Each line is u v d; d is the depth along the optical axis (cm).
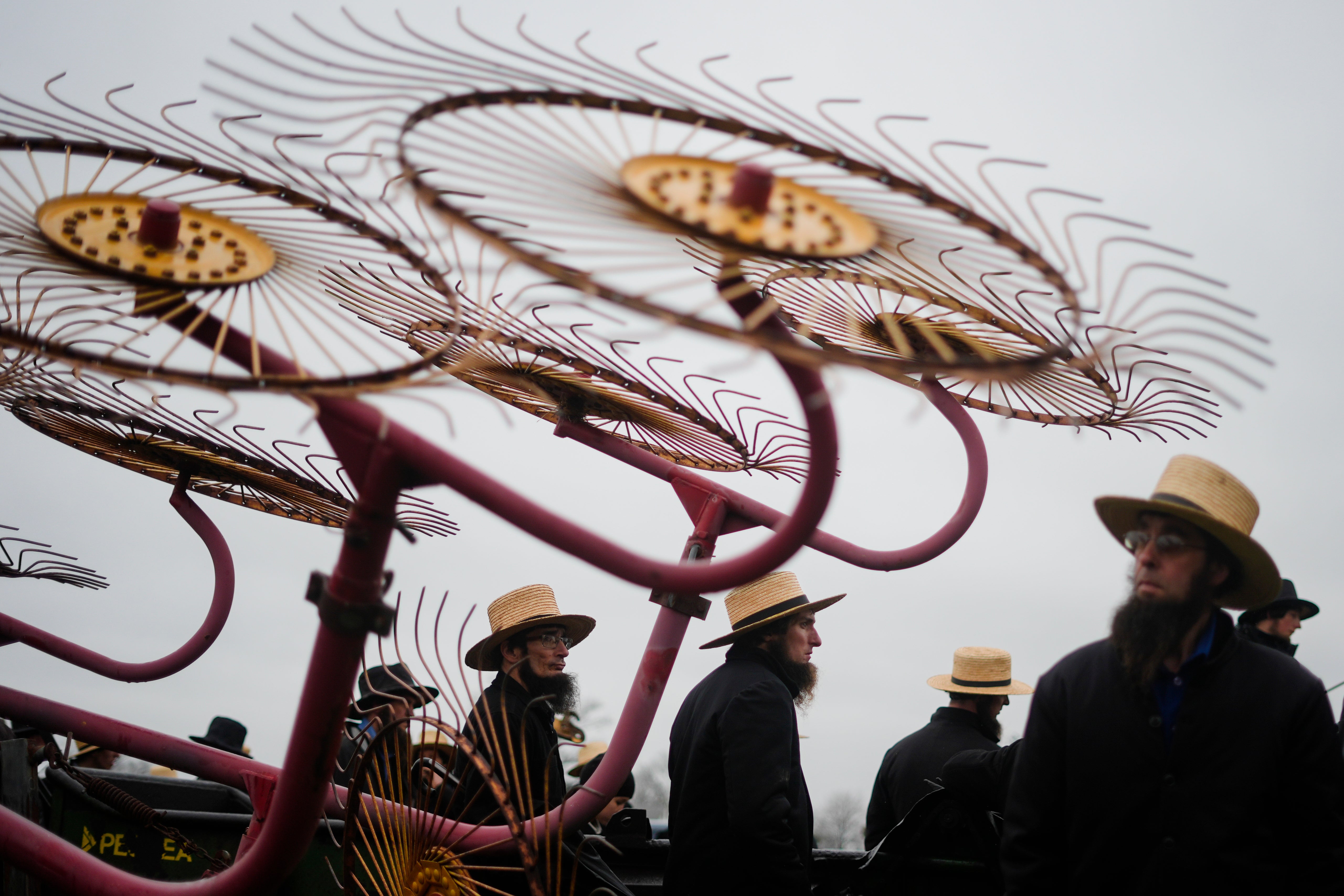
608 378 322
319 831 375
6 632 327
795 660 421
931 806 408
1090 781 255
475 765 272
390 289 280
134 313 199
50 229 191
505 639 461
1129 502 259
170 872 395
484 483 188
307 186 206
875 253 195
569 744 367
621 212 160
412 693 306
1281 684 248
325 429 189
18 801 361
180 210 198
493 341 306
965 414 333
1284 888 242
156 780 462
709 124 178
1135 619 253
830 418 175
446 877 296
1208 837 241
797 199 176
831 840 1756
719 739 383
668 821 475
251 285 207
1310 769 243
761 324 163
